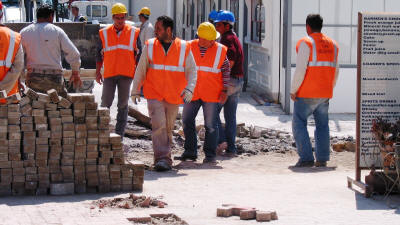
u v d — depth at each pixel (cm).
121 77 1464
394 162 1037
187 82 1291
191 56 1284
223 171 1298
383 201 1004
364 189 1037
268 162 1423
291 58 2112
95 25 2069
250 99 2358
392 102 1082
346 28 2145
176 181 1169
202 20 3291
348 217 903
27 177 1028
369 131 1075
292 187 1108
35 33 1286
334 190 1084
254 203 978
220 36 1474
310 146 1366
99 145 1049
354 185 1116
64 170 1041
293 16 2119
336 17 2142
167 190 1080
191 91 1276
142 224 863
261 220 873
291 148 1575
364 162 1078
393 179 1041
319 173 1271
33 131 1026
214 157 1410
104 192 1056
